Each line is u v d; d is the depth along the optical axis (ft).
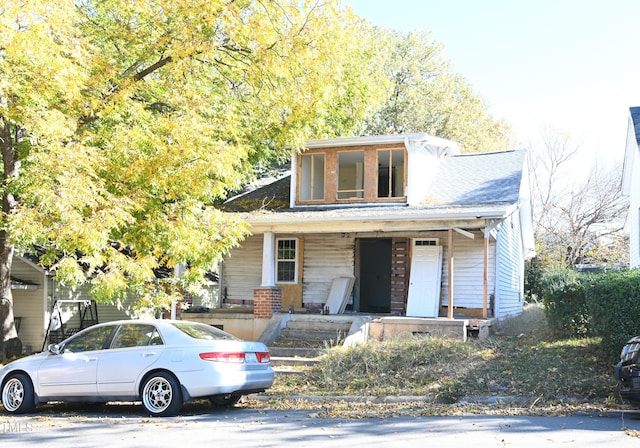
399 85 136.26
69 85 43.29
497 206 61.21
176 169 45.68
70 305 76.79
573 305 49.11
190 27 48.34
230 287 75.97
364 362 45.98
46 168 41.24
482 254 66.39
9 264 57.00
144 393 35.27
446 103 136.26
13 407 37.78
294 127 59.47
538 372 40.83
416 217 58.59
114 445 26.94
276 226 64.34
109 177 46.16
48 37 41.45
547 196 134.62
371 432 29.17
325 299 72.08
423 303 65.98
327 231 63.00
